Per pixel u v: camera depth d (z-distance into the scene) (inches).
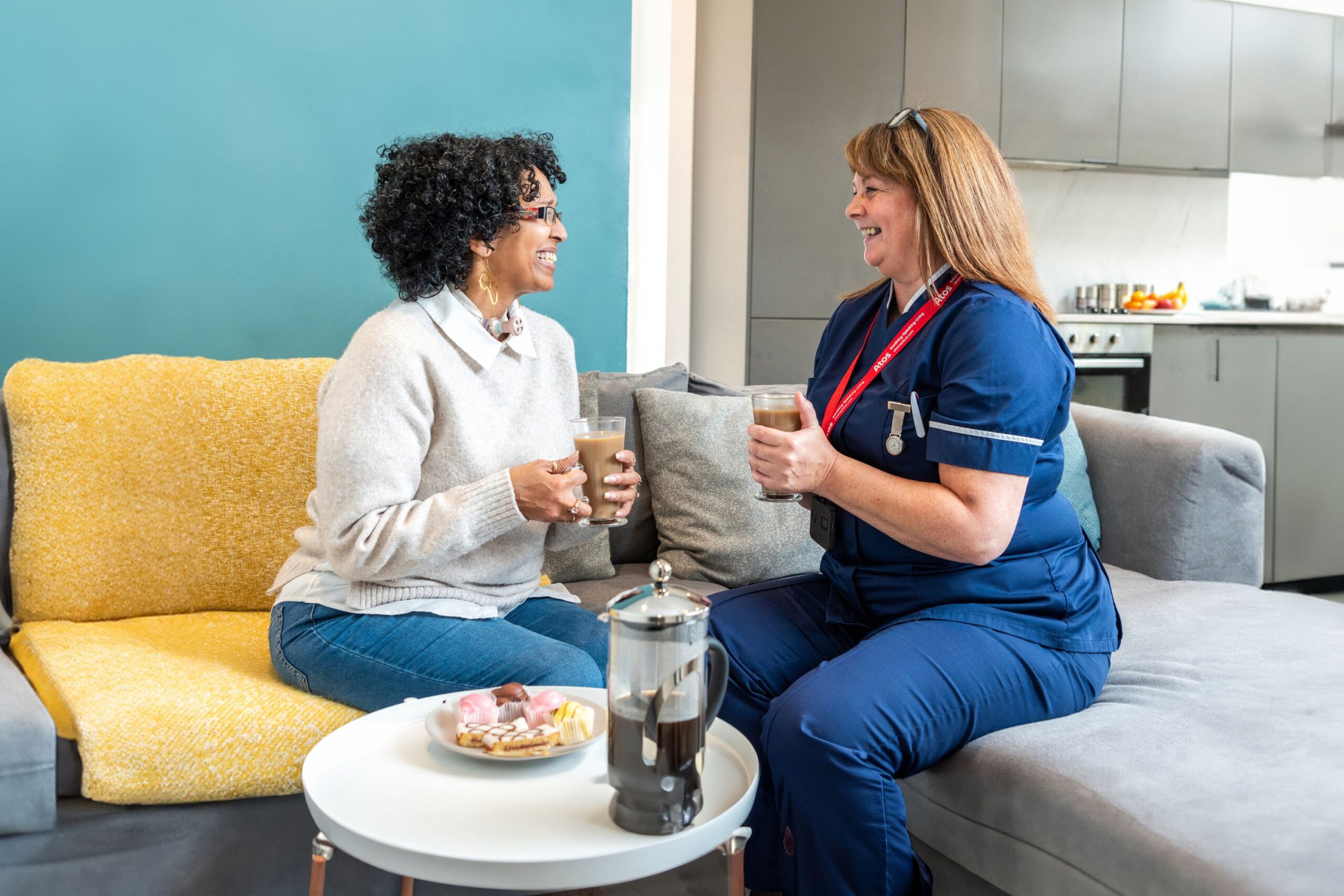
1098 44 165.6
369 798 40.6
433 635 57.3
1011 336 54.2
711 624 62.5
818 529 62.7
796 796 50.6
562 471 56.5
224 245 98.1
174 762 53.1
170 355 97.2
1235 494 86.2
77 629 68.2
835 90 152.1
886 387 58.9
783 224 152.0
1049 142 164.9
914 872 50.4
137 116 93.9
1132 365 164.6
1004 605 57.2
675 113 148.2
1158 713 55.6
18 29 89.4
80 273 93.7
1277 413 173.8
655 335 126.4
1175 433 88.3
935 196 57.5
